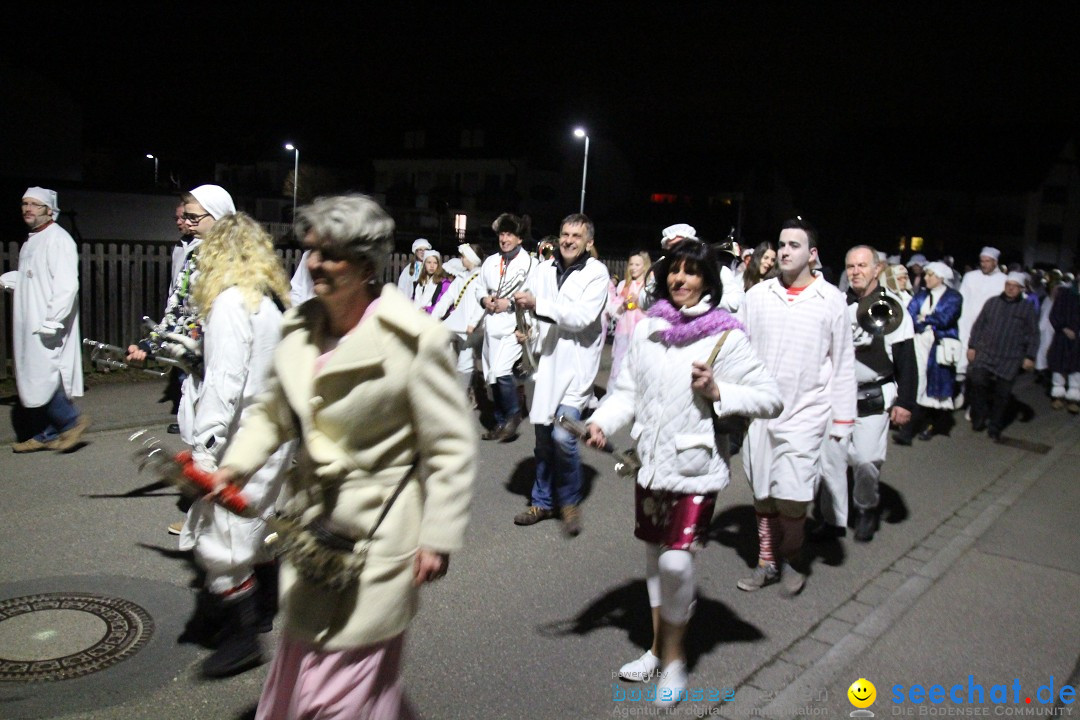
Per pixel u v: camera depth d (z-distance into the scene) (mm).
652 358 3830
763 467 4996
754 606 4930
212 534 3736
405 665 4008
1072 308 12094
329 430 2512
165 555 5074
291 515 2590
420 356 2453
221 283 3721
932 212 57625
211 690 3688
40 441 6992
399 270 13609
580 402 5906
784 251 4969
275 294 3877
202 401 3678
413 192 62750
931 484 7855
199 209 4570
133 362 4609
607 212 62656
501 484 6945
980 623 4793
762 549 5223
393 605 2525
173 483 2652
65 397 6938
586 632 4453
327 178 62969
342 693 2490
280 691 2596
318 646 2500
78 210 20172
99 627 4164
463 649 4199
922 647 4461
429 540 2482
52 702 3521
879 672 4176
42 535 5262
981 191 56625
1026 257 55969
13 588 4523
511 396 8234
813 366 4895
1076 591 5332
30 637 4031
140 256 10938
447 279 9922
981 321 10164
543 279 6230
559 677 3986
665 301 3936
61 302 6566
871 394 5945
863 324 5891
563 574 5211
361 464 2520
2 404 8398
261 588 4098
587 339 5910
